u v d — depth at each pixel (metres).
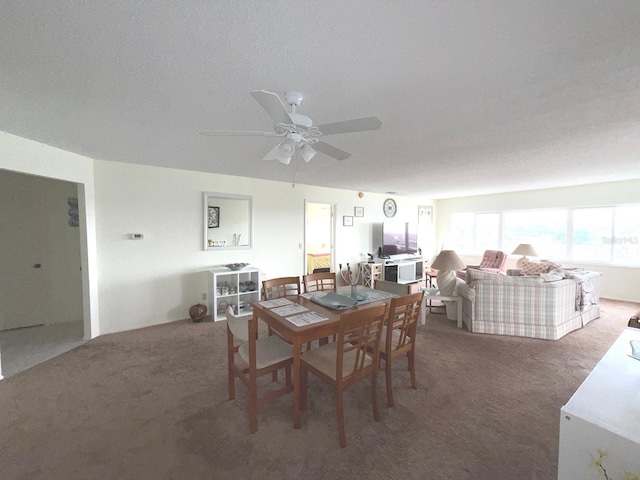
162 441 1.77
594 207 5.38
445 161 3.46
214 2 1.02
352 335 2.38
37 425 1.91
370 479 1.50
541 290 3.38
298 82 1.59
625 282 5.09
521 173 4.21
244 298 4.54
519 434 1.84
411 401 2.19
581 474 1.18
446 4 1.03
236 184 4.52
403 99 1.80
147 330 3.69
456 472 1.55
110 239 3.57
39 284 3.86
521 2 1.02
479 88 1.67
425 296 3.95
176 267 4.04
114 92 1.70
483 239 7.11
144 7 1.04
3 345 3.21
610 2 1.01
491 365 2.76
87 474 1.53
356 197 6.24
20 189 3.74
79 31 1.16
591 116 2.08
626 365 1.64
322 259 7.23
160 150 2.98
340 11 1.07
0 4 1.01
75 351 3.06
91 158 3.37
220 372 2.63
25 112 1.97
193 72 1.49
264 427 1.90
